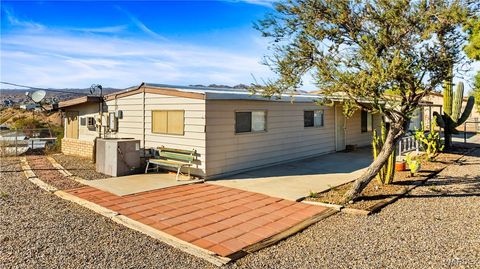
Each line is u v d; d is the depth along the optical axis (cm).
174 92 969
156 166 1032
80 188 808
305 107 1299
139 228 530
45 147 1576
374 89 572
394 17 560
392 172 830
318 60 626
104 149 1003
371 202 673
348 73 586
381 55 586
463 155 1402
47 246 454
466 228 526
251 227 541
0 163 1214
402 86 592
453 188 802
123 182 877
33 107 1442
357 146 1672
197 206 664
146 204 675
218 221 573
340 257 424
